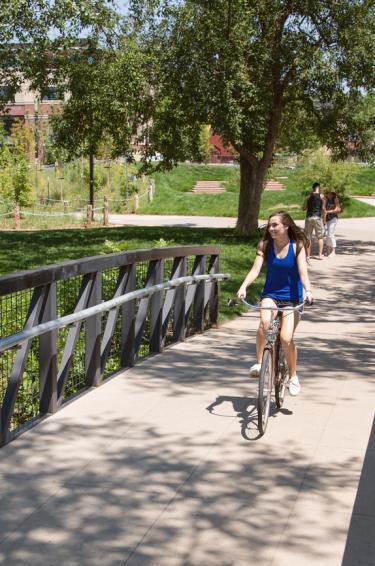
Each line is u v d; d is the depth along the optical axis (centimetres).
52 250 2325
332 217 2366
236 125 2384
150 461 604
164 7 2445
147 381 861
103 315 938
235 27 2377
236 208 4619
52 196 4700
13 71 2559
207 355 1023
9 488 548
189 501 528
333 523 495
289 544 466
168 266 1334
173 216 4325
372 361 1002
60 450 626
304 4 2444
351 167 4788
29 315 676
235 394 809
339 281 1900
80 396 789
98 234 2898
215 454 621
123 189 4894
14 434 655
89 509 514
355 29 2430
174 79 2466
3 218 3866
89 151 2841
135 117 2638
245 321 1388
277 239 707
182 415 727
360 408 758
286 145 3619
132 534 479
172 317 1159
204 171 6053
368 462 605
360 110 2728
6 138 5506
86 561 445
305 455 620
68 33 2358
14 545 464
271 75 2581
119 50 2538
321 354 1049
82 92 2534
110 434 668
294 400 788
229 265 2030
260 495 539
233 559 448
